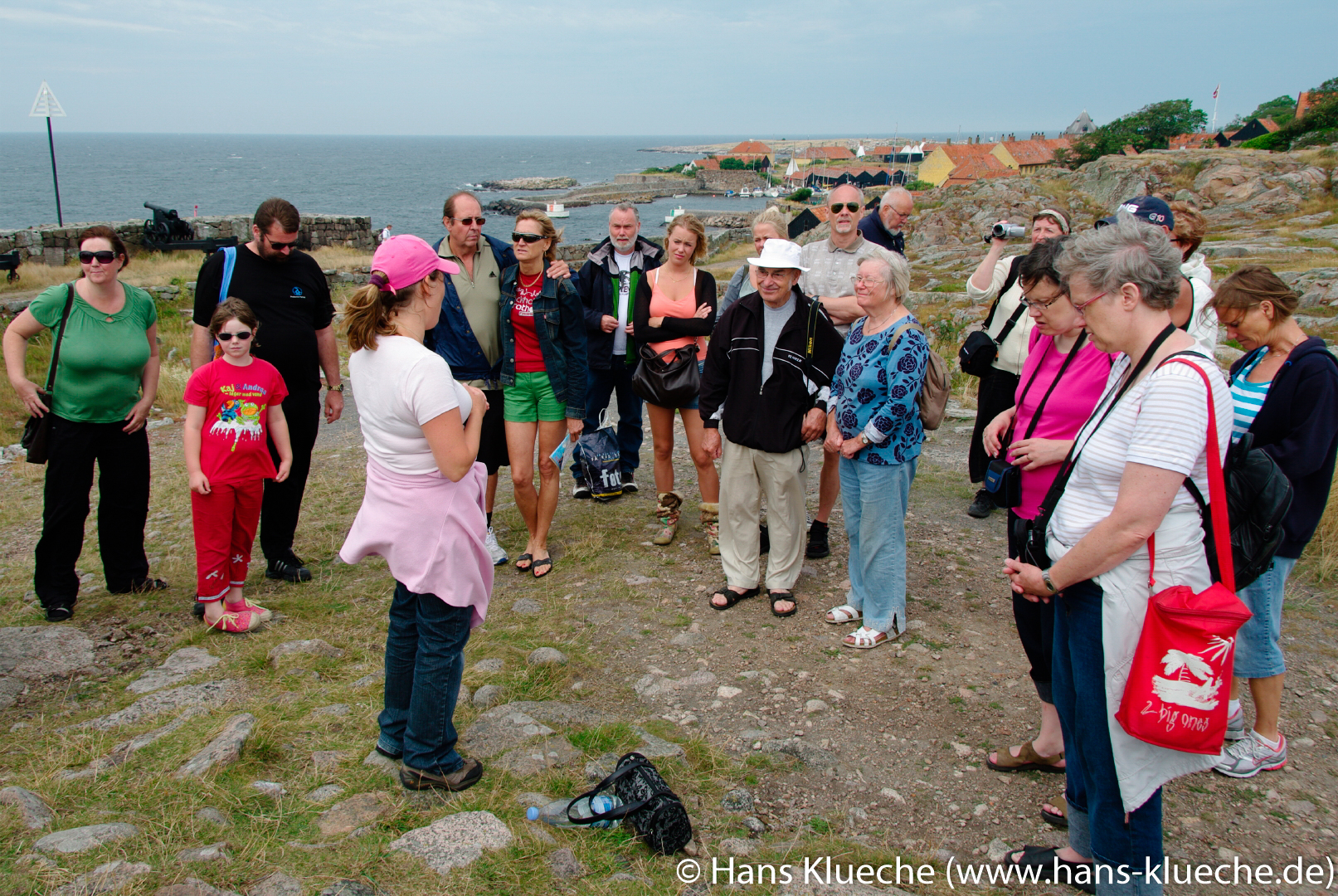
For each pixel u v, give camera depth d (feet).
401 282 8.46
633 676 12.53
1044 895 8.13
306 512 20.38
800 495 14.44
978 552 16.96
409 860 8.01
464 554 8.96
